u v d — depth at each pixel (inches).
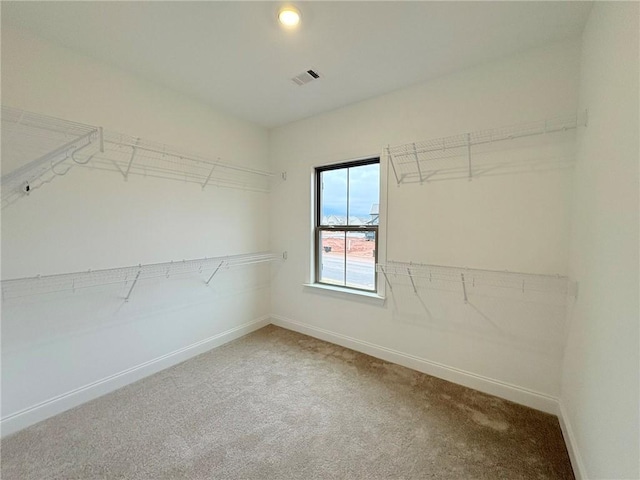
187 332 108.0
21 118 67.5
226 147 119.6
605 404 45.5
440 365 93.8
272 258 136.6
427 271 94.9
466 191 86.7
